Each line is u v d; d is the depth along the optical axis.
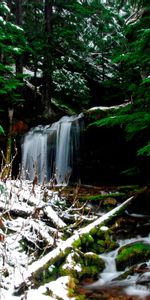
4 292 3.99
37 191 6.95
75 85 15.44
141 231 6.61
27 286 3.97
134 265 5.50
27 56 15.77
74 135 12.24
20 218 5.57
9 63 12.16
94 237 6.09
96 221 6.51
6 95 10.97
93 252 5.79
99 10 15.19
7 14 11.30
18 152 11.91
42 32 13.62
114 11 15.43
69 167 12.44
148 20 7.92
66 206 7.43
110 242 6.11
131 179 11.88
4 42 11.20
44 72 13.96
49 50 13.62
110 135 11.90
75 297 4.41
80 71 17.61
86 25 15.66
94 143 12.19
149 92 7.72
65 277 4.75
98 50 18.33
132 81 10.77
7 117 12.29
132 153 12.03
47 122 13.71
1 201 5.93
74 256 5.21
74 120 12.23
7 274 4.34
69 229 6.02
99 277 5.27
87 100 16.48
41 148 12.38
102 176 12.53
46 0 13.98
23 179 7.16
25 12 15.05
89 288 4.86
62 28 13.57
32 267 4.46
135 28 8.38
